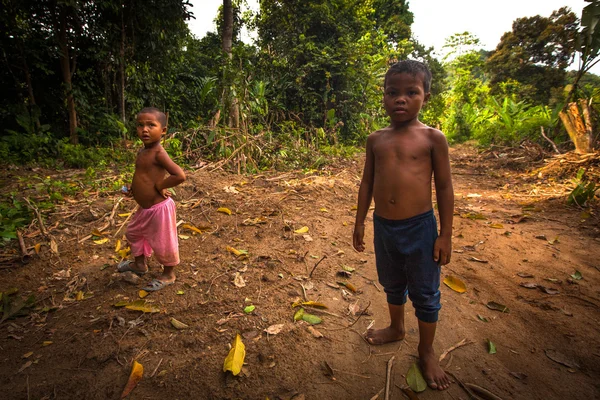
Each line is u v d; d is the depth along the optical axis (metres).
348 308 2.28
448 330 2.09
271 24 12.61
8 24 6.88
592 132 7.15
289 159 7.04
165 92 10.30
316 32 12.49
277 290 2.44
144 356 1.82
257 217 3.88
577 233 3.66
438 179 1.65
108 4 7.53
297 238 3.36
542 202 4.91
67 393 1.61
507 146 10.77
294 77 11.98
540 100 22.70
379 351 1.90
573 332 2.09
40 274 2.67
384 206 1.71
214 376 1.69
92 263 2.83
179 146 6.35
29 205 3.73
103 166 6.29
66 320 2.13
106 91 8.85
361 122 12.89
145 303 2.27
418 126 1.67
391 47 15.52
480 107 21.81
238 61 8.27
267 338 1.95
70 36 7.88
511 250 3.25
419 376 1.71
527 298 2.45
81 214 3.74
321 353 1.87
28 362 1.79
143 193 2.30
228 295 2.37
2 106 7.16
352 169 7.23
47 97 8.20
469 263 2.99
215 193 4.54
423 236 1.65
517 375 1.75
